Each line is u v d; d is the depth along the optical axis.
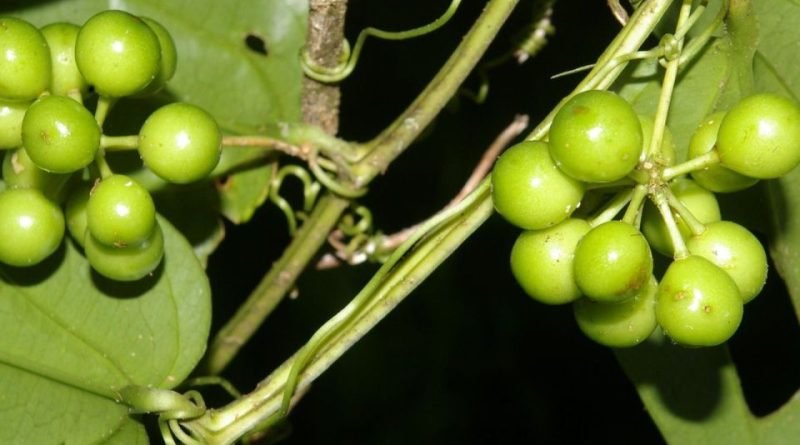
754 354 0.45
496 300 0.47
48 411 0.31
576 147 0.28
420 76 0.39
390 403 0.47
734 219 0.32
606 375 0.49
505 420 0.48
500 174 0.29
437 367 0.48
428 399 0.48
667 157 0.29
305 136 0.33
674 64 0.30
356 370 0.47
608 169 0.28
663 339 0.33
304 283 0.43
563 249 0.29
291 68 0.33
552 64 0.38
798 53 0.31
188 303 0.31
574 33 0.37
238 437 0.31
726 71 0.31
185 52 0.33
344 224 0.35
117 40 0.30
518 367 0.48
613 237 0.28
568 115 0.28
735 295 0.28
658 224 0.29
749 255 0.29
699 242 0.29
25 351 0.31
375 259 0.35
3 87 0.30
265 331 0.43
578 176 0.28
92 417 0.31
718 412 0.32
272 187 0.34
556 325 0.48
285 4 0.33
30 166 0.30
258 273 0.41
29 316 0.31
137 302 0.31
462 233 0.30
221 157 0.34
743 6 0.31
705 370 0.33
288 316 0.43
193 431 0.31
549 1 0.35
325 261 0.35
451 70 0.32
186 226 0.34
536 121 0.39
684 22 0.30
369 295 0.30
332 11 0.32
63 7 0.33
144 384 0.31
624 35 0.30
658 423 0.33
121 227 0.30
